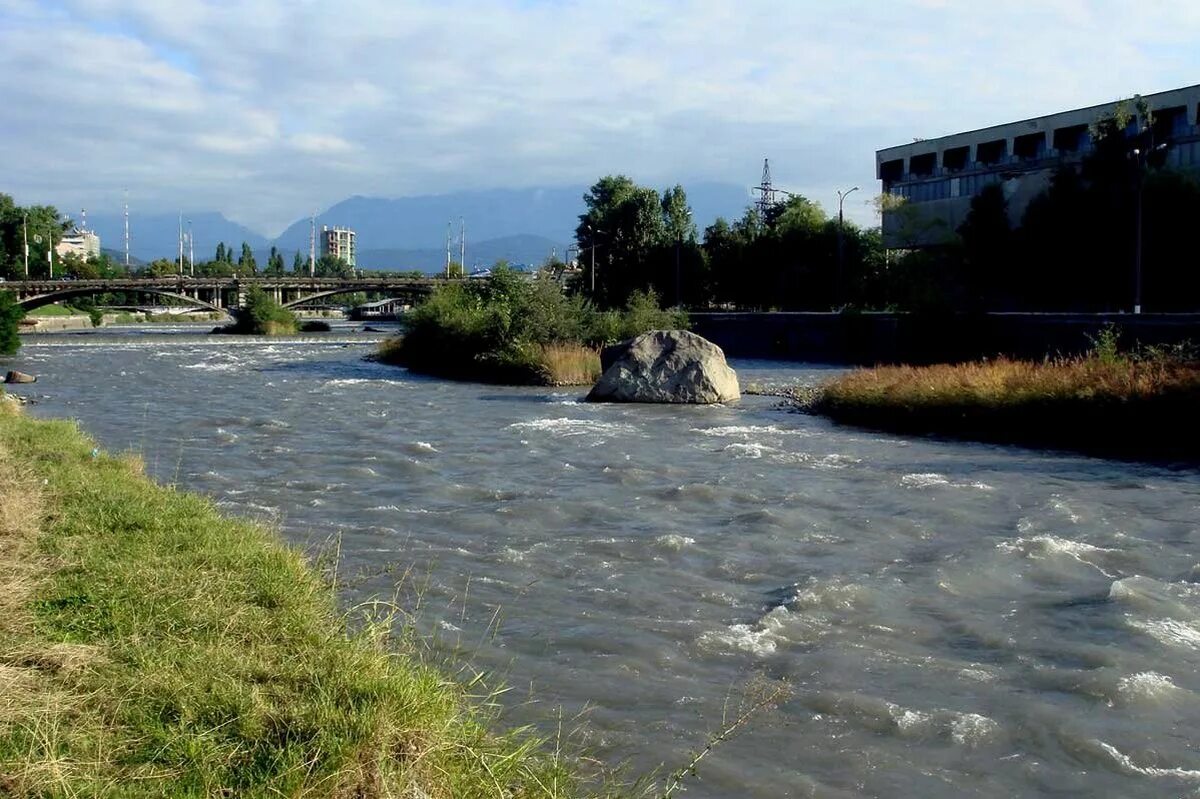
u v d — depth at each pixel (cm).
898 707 757
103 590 825
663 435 2331
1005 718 747
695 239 9238
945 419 2388
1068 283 5641
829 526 1366
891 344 4934
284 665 694
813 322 5547
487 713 721
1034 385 2339
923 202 8431
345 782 525
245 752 555
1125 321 3794
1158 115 6769
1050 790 648
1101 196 5419
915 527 1351
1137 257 4809
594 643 898
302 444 2186
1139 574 1124
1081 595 1040
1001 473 1792
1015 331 4247
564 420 2622
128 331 9306
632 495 1592
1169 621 948
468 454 2031
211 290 10838
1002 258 6153
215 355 5869
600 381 3192
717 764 667
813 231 7731
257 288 8994
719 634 920
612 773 647
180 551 985
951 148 8631
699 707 763
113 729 576
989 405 2339
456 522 1391
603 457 1988
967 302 5047
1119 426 2131
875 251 7825
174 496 1287
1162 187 5269
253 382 4019
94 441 1989
